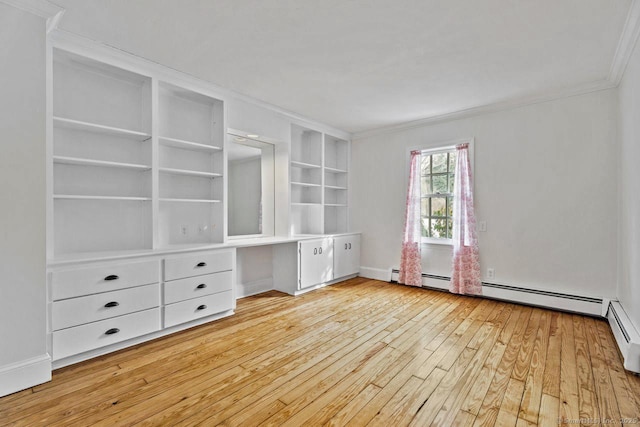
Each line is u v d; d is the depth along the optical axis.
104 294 2.46
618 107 3.13
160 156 3.25
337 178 5.55
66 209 2.64
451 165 4.43
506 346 2.61
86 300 2.36
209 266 3.16
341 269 4.89
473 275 4.02
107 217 2.86
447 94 3.56
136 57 2.72
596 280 3.31
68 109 2.63
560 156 3.51
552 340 2.72
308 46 2.55
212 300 3.18
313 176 4.95
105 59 2.60
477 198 4.07
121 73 2.81
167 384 2.04
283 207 4.35
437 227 4.54
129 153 2.98
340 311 3.52
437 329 2.99
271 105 3.94
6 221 1.91
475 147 4.11
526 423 1.66
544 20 2.17
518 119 3.78
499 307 3.65
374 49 2.59
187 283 2.98
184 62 2.83
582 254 3.39
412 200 4.59
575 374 2.15
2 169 1.90
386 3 2.01
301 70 2.98
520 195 3.76
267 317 3.33
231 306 3.36
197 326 3.07
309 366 2.28
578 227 3.41
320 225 4.81
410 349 2.56
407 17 2.16
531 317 3.31
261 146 4.30
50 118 2.34
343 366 2.28
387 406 1.81
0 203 1.89
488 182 3.99
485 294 3.97
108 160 2.86
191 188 3.49
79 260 2.32
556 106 3.53
